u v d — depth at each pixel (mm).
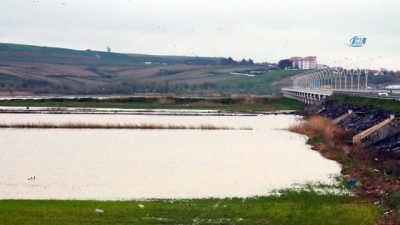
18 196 74375
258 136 152500
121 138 145625
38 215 61438
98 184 83500
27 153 115688
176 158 110625
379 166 89500
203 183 84688
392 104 141750
